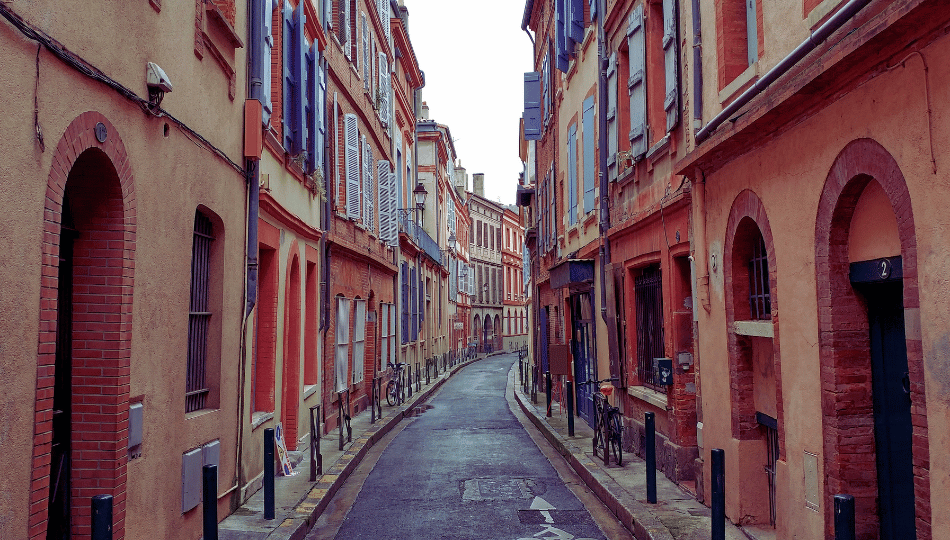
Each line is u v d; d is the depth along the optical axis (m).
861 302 5.43
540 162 23.03
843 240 5.46
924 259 4.21
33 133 4.16
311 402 13.09
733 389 7.49
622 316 12.05
